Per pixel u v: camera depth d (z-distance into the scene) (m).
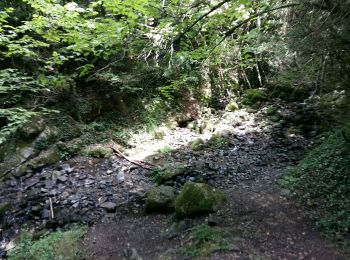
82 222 6.02
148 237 5.36
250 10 6.36
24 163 8.16
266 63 12.34
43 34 6.92
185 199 5.74
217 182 7.19
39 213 6.35
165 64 7.45
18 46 7.09
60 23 6.18
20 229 5.96
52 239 5.39
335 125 6.45
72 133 9.52
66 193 7.02
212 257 4.32
